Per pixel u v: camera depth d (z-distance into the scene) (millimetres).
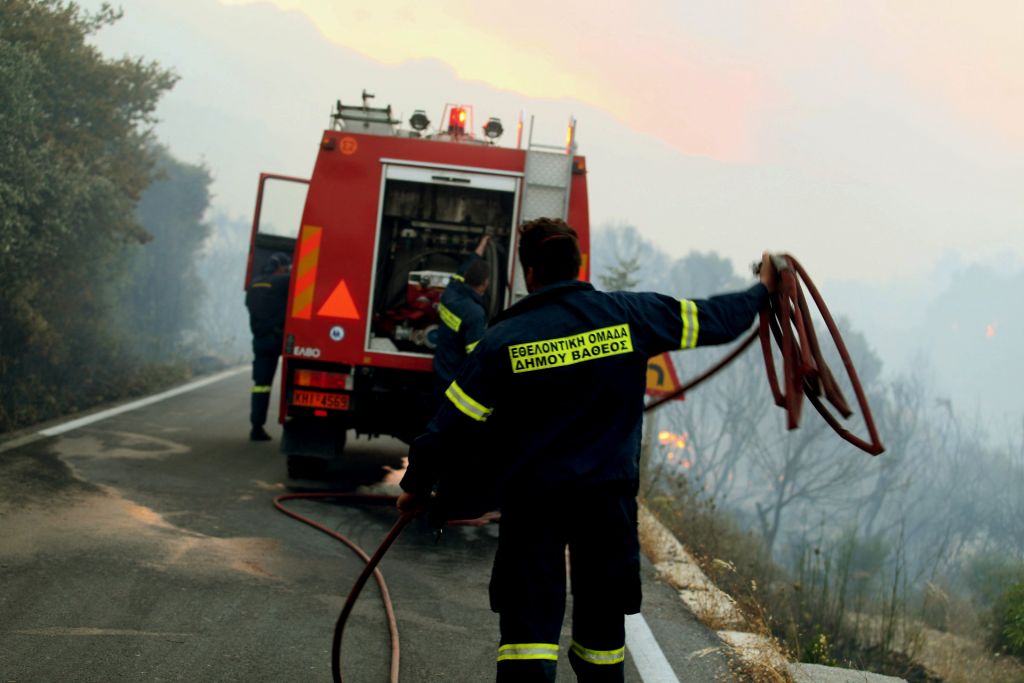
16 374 10891
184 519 6727
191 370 17047
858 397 3205
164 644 4430
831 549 12328
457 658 4703
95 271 13336
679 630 5555
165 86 13547
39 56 10992
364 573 3689
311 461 8602
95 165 12594
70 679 3945
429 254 8695
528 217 7953
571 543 3201
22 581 4992
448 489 3258
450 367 7180
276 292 10344
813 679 4836
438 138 9242
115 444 9211
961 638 7824
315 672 4316
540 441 3105
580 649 3205
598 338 3145
